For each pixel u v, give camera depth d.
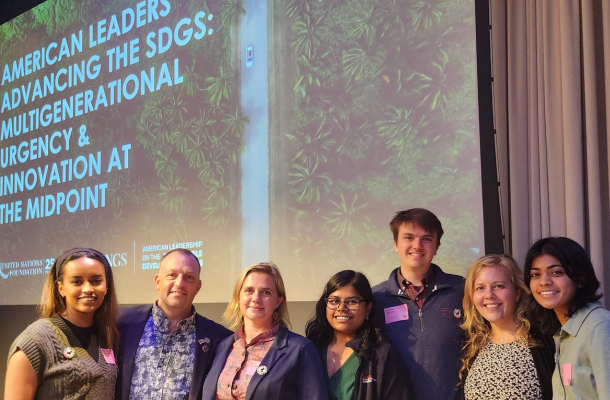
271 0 3.85
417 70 3.18
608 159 2.62
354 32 3.45
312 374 2.23
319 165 3.53
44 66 5.50
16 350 2.19
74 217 4.97
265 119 3.81
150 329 2.52
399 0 3.28
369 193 3.30
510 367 2.15
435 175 3.06
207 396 2.29
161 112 4.43
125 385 2.41
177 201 4.25
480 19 3.02
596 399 1.92
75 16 5.25
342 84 3.47
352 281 2.41
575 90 2.69
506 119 2.94
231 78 4.04
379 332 2.40
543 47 2.80
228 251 3.93
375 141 3.30
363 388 2.28
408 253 2.52
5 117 5.87
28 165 5.52
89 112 4.97
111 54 4.88
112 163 4.72
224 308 3.91
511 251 2.87
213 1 4.20
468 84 2.99
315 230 3.51
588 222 2.66
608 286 2.63
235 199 3.93
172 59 4.41
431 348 2.44
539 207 2.79
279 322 2.41
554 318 2.14
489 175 2.95
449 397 2.38
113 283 2.45
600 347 1.89
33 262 5.30
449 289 2.52
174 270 2.50
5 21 6.06
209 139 4.11
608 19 2.63
